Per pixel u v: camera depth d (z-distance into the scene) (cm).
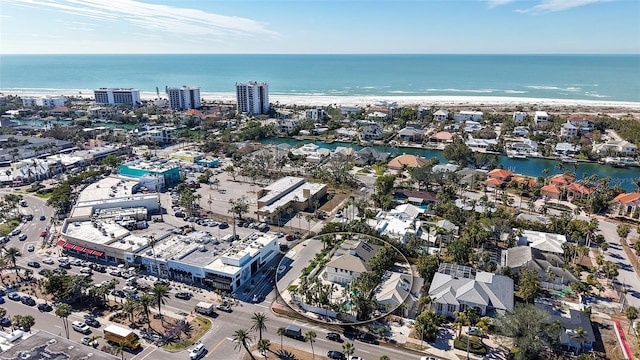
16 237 17238
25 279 13938
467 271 13425
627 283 13425
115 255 15100
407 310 11931
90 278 13450
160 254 14588
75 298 12781
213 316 11938
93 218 18138
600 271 14150
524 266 13562
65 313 11062
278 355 10344
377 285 13112
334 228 16550
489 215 17288
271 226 18112
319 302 12212
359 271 13200
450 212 18025
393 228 16938
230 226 18125
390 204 19438
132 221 17950
